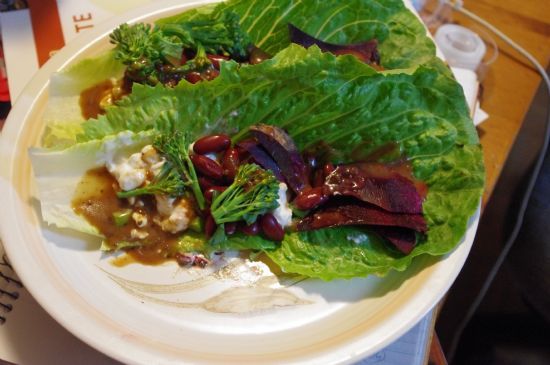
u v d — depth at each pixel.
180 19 0.36
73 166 0.30
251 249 0.31
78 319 0.26
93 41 0.35
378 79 0.30
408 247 0.30
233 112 0.31
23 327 0.29
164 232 0.31
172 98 0.30
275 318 0.29
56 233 0.30
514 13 0.46
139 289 0.29
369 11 0.37
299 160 0.32
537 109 0.49
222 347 0.27
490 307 0.47
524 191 0.43
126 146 0.31
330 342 0.27
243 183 0.30
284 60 0.29
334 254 0.31
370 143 0.32
